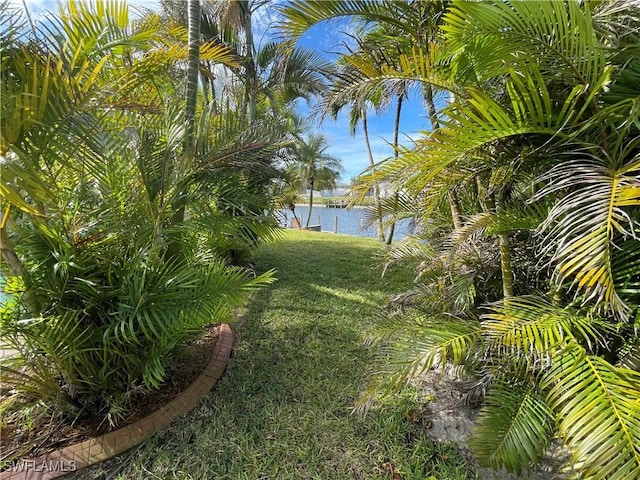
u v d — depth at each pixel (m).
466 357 1.74
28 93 1.41
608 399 1.16
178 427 1.98
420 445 1.87
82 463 1.71
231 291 1.97
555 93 1.50
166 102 2.51
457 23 1.34
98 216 1.98
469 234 1.96
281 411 2.12
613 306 1.21
